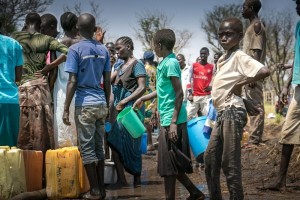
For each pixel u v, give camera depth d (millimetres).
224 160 4875
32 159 6184
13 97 6215
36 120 6758
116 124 7281
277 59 33469
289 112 6281
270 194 6195
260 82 8594
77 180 6207
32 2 26469
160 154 5406
